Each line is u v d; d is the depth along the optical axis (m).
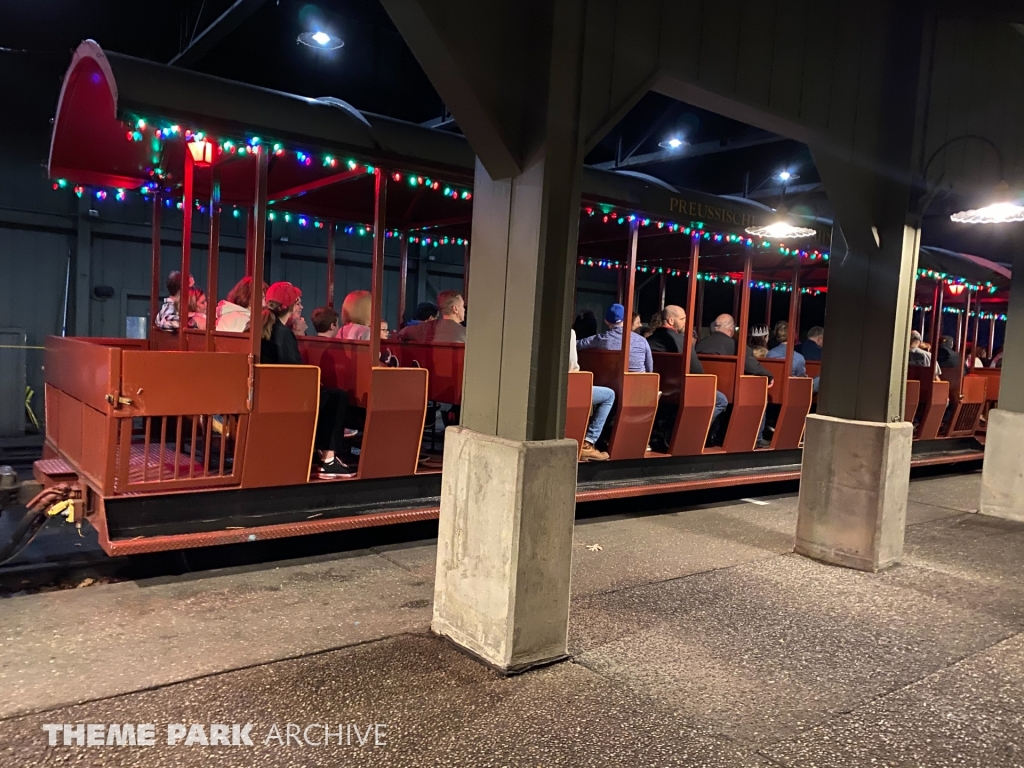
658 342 6.69
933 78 4.94
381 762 2.42
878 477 4.76
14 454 8.22
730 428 6.70
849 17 4.48
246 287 5.42
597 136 3.21
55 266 9.80
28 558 4.29
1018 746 2.72
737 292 9.95
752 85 3.97
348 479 4.67
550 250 3.04
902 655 3.50
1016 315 6.73
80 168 5.50
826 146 4.55
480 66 2.90
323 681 2.96
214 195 4.84
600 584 4.34
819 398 5.16
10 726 2.54
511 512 3.03
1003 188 4.38
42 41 8.09
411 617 3.68
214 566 4.39
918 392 8.27
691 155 10.18
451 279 13.35
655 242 7.82
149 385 3.83
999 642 3.70
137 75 3.66
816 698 3.03
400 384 4.73
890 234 4.78
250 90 4.07
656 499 6.53
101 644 3.21
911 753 2.64
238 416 4.18
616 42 3.26
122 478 3.82
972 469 9.85
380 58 8.58
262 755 2.44
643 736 2.66
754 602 4.14
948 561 5.15
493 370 3.25
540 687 3.00
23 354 9.49
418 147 4.58
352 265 12.20
